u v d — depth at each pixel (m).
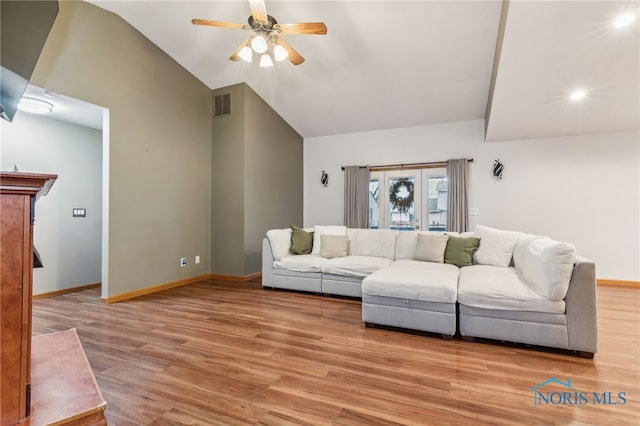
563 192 4.70
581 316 2.19
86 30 3.32
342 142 6.18
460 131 5.32
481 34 3.44
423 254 3.62
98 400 1.31
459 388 1.79
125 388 1.79
